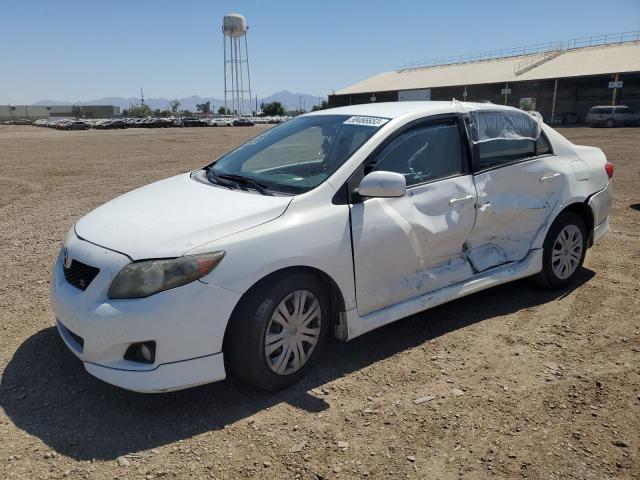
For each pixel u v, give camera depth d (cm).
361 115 417
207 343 302
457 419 307
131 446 285
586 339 402
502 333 412
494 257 440
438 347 392
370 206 361
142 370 295
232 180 396
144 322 289
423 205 387
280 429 299
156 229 318
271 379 326
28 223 806
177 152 2275
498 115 454
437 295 400
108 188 1173
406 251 377
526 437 292
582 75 4816
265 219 327
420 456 278
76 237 343
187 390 338
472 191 415
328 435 294
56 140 3384
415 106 422
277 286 319
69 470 267
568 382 344
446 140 414
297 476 263
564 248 487
